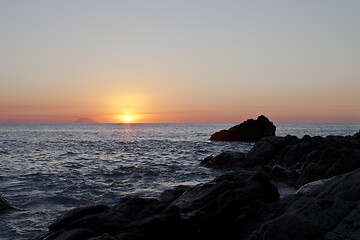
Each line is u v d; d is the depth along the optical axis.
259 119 62.03
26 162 29.98
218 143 56.59
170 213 8.67
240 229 9.12
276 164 21.95
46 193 16.19
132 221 8.50
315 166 16.33
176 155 36.66
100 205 9.05
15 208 13.27
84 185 18.14
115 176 21.56
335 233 7.07
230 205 9.47
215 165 25.62
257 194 9.95
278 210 9.43
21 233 10.53
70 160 31.92
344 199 7.96
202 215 9.18
